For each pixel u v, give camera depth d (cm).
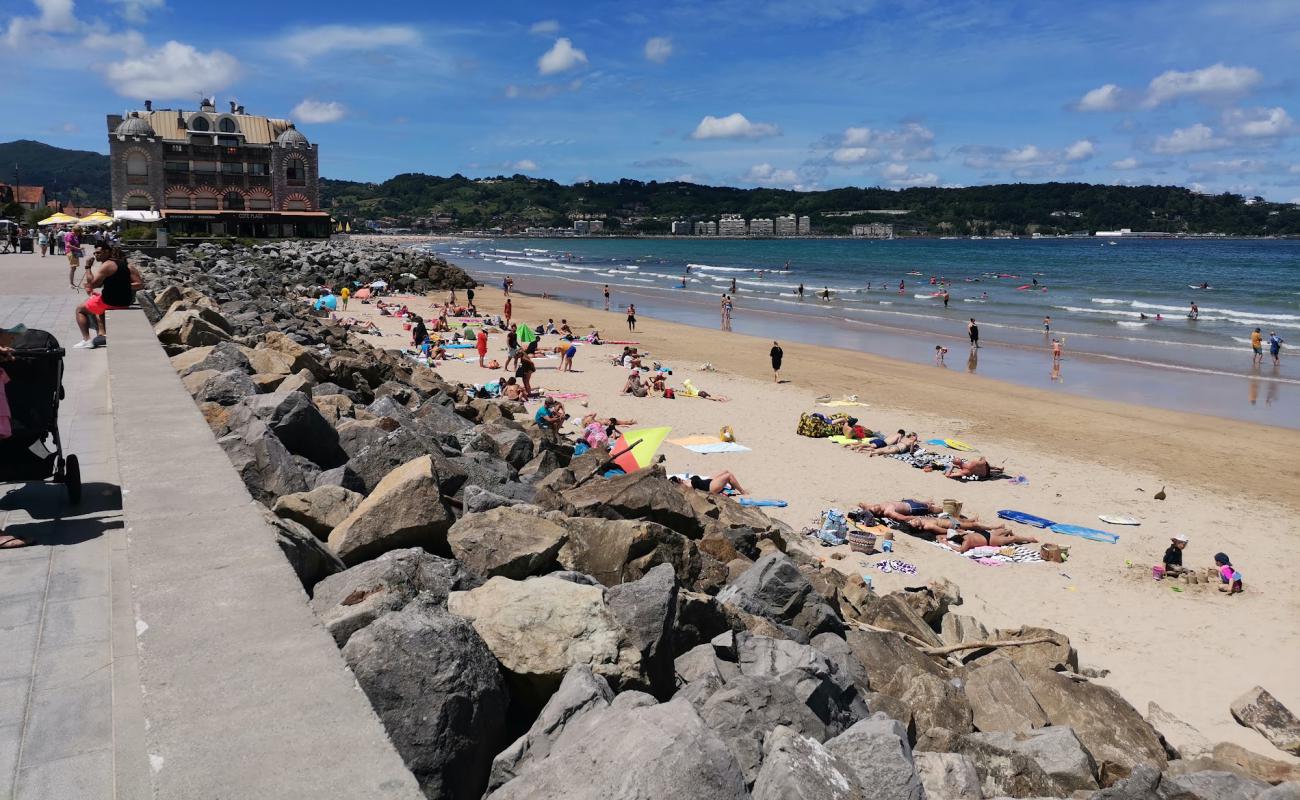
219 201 10588
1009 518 1723
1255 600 1361
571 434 2189
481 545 643
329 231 10950
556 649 486
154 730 289
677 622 615
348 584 516
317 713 303
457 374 3130
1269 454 2266
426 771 409
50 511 666
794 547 1261
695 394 2844
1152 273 10581
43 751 383
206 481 563
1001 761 618
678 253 19162
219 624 364
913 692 722
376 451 841
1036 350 4166
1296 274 10219
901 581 1385
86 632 484
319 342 2448
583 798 361
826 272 11038
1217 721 1020
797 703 530
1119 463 2169
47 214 10344
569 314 5659
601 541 770
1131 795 584
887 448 2169
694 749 368
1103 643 1213
